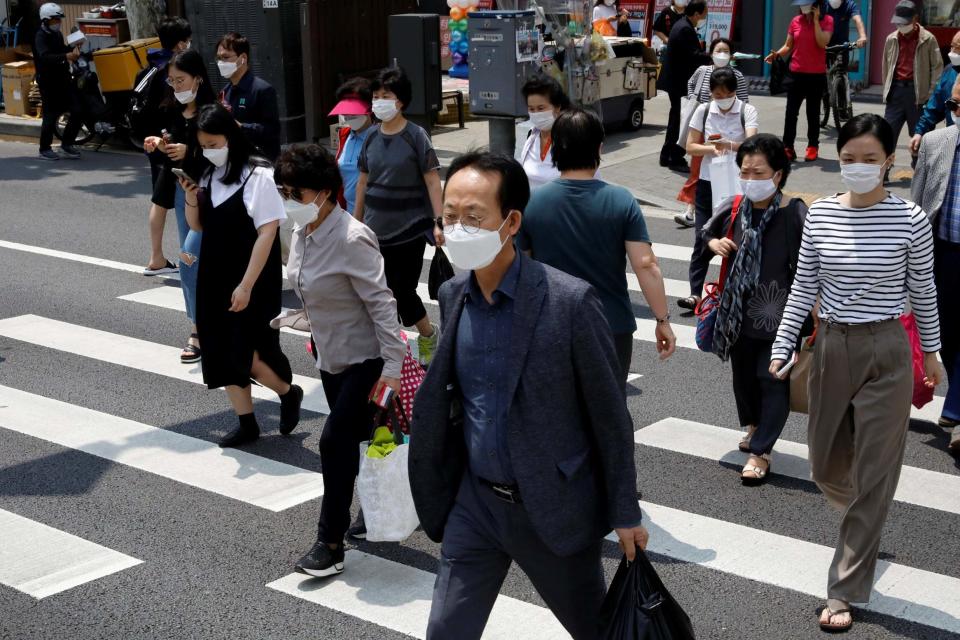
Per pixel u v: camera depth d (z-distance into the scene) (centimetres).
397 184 760
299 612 489
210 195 622
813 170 1387
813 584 510
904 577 513
